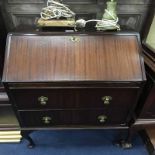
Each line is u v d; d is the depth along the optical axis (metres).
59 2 1.26
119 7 1.36
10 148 1.48
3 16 1.34
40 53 1.08
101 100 1.16
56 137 1.57
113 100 1.17
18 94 1.11
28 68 1.06
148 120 1.34
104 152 1.46
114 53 1.10
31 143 1.46
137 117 1.34
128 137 1.43
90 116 1.27
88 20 1.28
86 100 1.16
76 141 1.54
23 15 1.37
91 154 1.45
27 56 1.07
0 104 1.34
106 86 1.09
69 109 1.21
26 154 1.44
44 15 1.17
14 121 1.50
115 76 1.06
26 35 1.09
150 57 1.22
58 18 1.16
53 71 1.06
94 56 1.09
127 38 1.12
